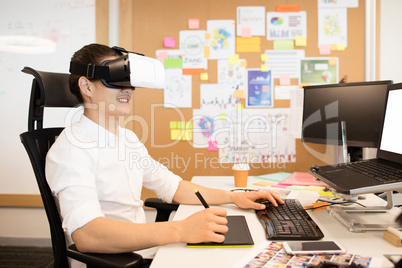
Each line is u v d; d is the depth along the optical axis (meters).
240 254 0.70
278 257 0.68
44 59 2.31
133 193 1.07
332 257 0.67
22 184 2.34
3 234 2.36
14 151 2.34
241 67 2.21
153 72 0.94
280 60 2.20
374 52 2.14
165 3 2.22
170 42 2.22
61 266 0.88
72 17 2.28
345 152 1.38
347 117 1.44
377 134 1.36
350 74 2.17
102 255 0.74
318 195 1.24
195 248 0.74
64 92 1.02
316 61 2.18
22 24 2.30
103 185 0.98
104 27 2.25
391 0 2.13
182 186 1.17
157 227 0.77
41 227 2.36
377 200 1.15
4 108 2.34
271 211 0.99
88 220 0.77
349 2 2.15
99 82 0.94
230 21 2.20
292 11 2.17
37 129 1.01
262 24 2.19
